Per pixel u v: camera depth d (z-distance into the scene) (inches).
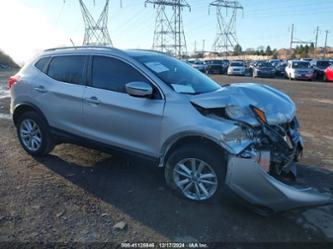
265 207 145.6
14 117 227.8
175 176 165.8
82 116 193.2
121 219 148.2
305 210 159.5
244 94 164.1
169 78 174.4
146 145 171.8
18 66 1948.8
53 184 180.5
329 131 320.8
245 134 146.4
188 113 156.2
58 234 135.8
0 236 133.3
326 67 1114.1
